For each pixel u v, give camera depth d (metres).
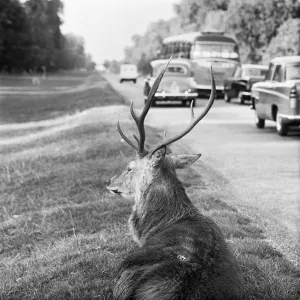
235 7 47.81
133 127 14.95
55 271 5.39
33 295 4.98
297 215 7.41
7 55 88.75
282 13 46.78
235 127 17.31
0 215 8.57
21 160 12.70
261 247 5.75
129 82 68.12
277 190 8.80
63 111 25.50
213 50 31.05
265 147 13.07
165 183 4.43
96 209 7.75
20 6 87.88
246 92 26.25
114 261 5.38
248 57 48.00
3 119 24.42
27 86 56.75
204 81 30.84
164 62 25.88
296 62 15.03
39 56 94.38
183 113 21.94
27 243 6.95
